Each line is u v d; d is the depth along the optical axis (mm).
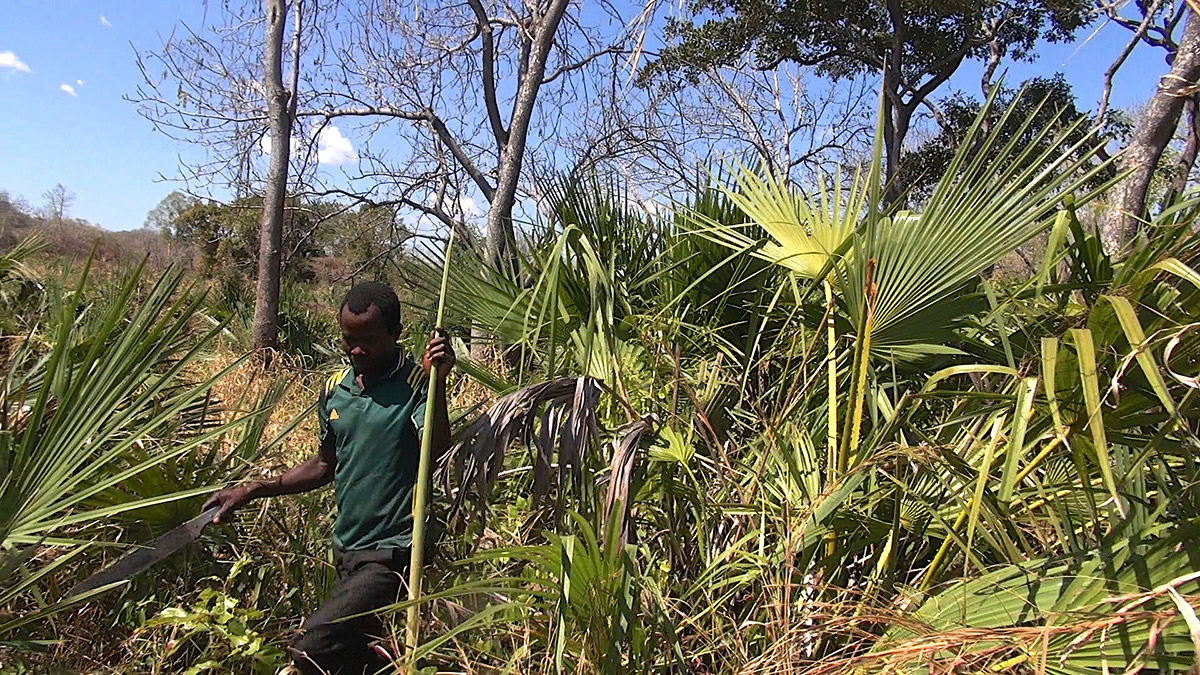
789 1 17359
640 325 3648
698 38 18016
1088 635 1852
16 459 2424
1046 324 2717
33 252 5238
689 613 2861
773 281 3998
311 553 3625
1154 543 2072
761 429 3428
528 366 3910
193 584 3389
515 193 11445
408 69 13531
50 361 2477
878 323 2859
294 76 12398
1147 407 2205
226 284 12461
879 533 2793
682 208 4184
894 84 16172
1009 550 2303
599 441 2844
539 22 12195
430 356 2697
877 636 2391
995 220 2666
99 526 3014
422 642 2748
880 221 2875
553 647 2371
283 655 2949
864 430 3244
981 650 2018
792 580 2775
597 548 2232
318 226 14875
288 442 5027
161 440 3180
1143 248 2234
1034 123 16531
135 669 2969
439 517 3123
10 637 2746
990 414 2807
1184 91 2857
